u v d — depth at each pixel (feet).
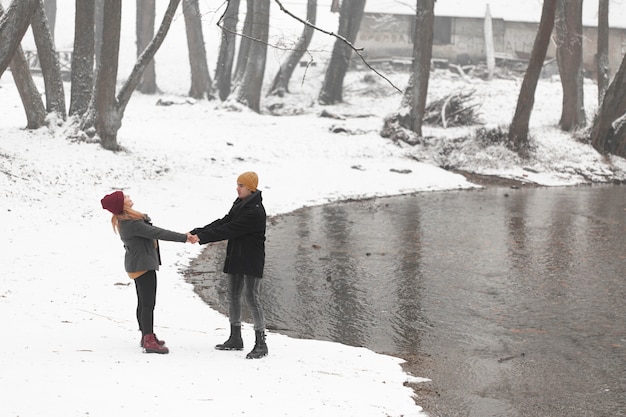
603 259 52.26
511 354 31.89
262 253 27.27
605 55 120.98
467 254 53.62
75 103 77.51
